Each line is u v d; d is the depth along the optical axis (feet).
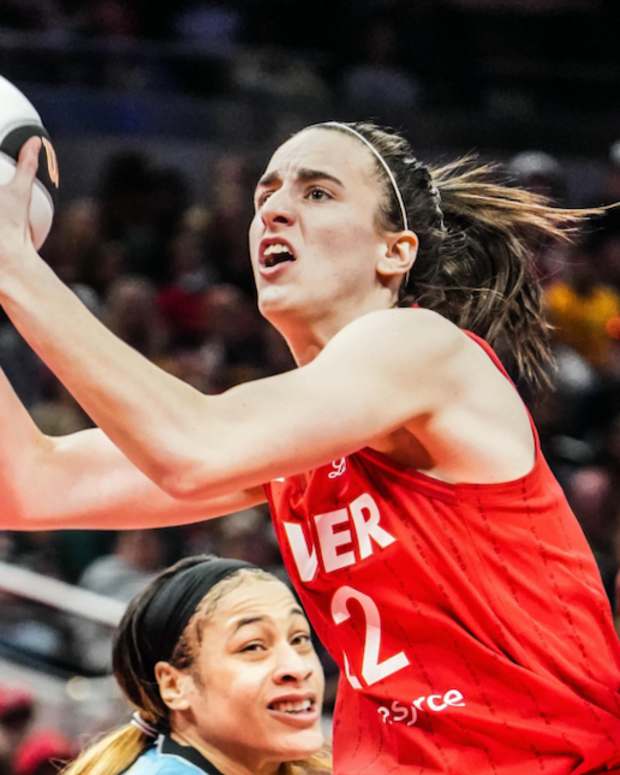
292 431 14.34
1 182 14.98
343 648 15.88
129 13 72.69
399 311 15.47
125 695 19.44
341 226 16.03
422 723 15.46
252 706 18.39
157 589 19.26
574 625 15.49
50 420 48.88
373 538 15.51
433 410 15.20
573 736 15.24
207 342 58.80
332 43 73.67
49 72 68.44
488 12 75.25
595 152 71.87
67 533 46.06
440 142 70.95
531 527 15.52
